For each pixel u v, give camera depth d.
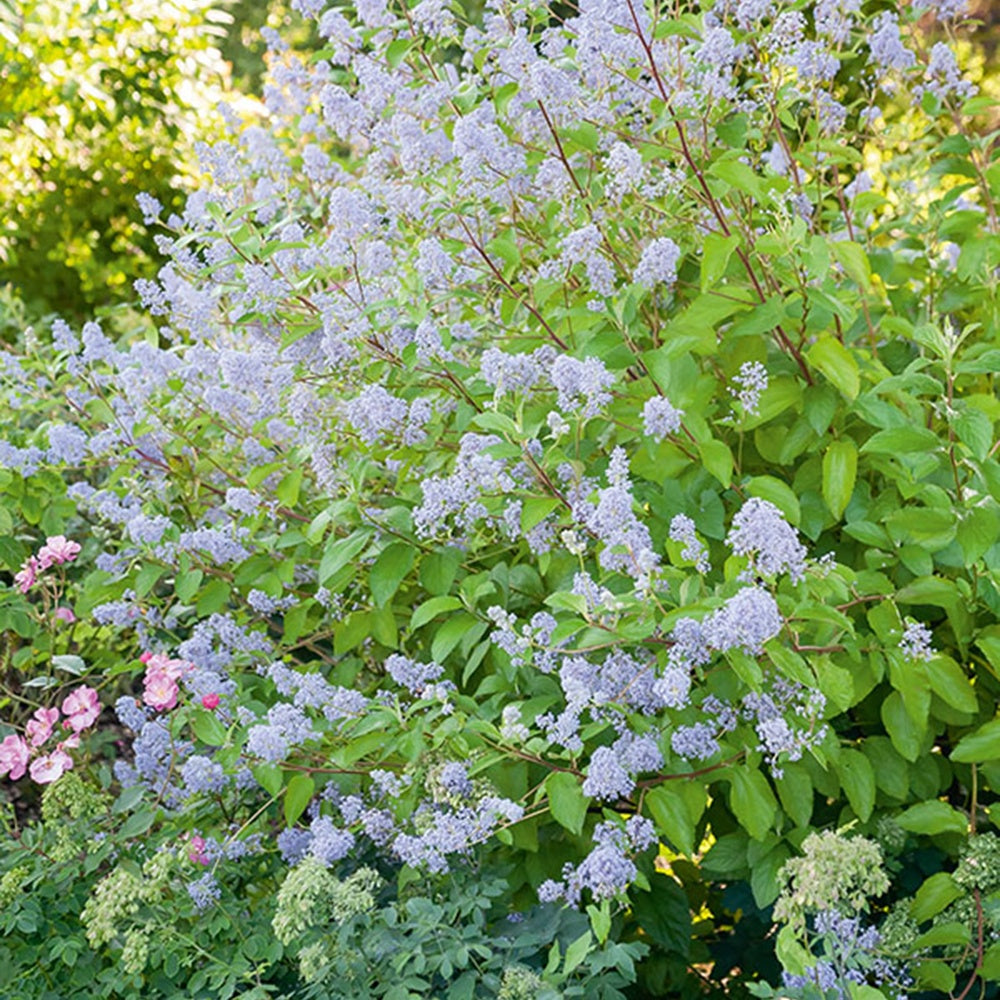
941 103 3.86
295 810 2.79
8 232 7.52
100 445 3.49
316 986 2.44
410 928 2.49
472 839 2.60
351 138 4.02
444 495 2.74
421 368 3.03
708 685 2.76
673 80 3.20
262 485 3.54
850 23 3.37
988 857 2.58
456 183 3.20
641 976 3.14
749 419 2.84
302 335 3.17
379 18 3.33
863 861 2.23
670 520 2.89
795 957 2.22
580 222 3.14
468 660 3.16
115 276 7.75
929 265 3.71
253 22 11.68
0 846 2.98
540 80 2.83
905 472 2.76
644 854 2.95
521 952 2.43
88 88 6.98
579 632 2.78
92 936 2.58
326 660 3.60
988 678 3.02
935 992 2.78
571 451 3.04
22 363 3.81
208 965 2.63
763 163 3.75
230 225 3.33
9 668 4.20
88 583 3.54
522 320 3.39
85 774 3.67
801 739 2.54
